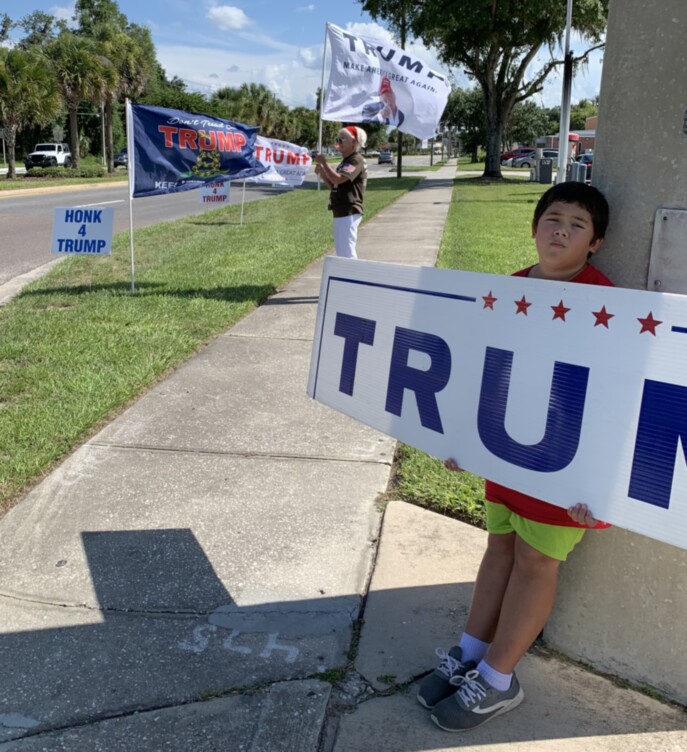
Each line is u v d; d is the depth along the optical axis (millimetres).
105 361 5312
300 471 3781
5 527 3229
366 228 14227
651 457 1812
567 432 1955
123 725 2170
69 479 3668
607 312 1854
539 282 1977
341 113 6977
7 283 8977
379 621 2615
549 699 2258
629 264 2156
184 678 2361
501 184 31578
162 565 2959
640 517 1839
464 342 2182
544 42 32281
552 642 2475
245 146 7469
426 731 2148
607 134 2123
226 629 2596
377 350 2451
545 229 2023
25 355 5430
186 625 2617
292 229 13844
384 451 4027
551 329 1970
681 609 2166
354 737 2129
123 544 3107
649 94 2014
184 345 5766
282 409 4613
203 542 3125
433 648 2482
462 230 13609
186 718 2193
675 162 2014
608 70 2088
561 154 8484
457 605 2699
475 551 3039
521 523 2090
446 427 2256
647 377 1804
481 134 72625
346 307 2559
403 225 14617
